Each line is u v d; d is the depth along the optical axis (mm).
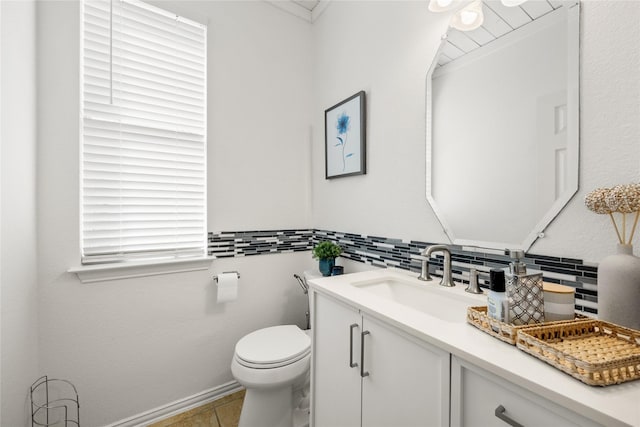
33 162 1230
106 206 1483
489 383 600
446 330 737
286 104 2094
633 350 572
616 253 710
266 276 1995
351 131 1741
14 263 1084
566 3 836
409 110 1376
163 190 1646
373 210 1607
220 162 1815
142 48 1576
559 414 486
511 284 684
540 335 632
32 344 1236
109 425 1452
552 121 866
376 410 921
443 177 1208
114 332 1470
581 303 812
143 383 1549
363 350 969
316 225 2154
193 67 1735
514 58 963
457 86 1148
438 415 712
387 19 1499
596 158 782
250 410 1378
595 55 783
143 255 1592
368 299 1008
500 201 1006
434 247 1106
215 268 1787
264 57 1990
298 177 2152
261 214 1979
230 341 1837
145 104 1591
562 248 851
